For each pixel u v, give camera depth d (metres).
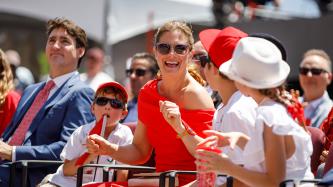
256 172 11.33
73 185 15.91
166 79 14.67
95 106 16.09
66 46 17.81
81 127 16.33
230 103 12.90
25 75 33.25
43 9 33.44
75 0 33.00
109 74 32.72
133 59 22.39
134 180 14.28
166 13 33.28
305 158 11.88
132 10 33.28
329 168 13.44
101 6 32.72
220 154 11.20
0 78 19.28
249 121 12.41
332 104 21.05
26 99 18.30
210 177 11.33
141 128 15.20
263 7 31.97
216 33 14.18
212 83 13.49
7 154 16.70
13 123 18.14
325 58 21.25
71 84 17.59
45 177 16.30
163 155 14.83
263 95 11.73
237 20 30.78
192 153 13.40
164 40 14.62
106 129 16.25
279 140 11.30
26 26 37.22
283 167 11.30
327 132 16.55
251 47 11.70
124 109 16.34
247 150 11.62
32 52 37.56
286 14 31.95
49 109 17.36
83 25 32.78
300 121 12.09
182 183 14.59
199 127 14.52
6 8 33.62
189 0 33.38
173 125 13.30
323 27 27.56
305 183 11.95
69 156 16.03
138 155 15.12
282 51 14.79
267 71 11.60
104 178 14.79
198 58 17.64
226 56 13.20
